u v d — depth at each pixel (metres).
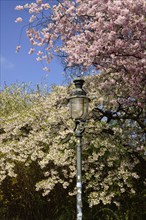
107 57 10.96
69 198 16.30
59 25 12.48
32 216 17.20
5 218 17.52
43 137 15.40
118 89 12.82
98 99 13.48
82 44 10.91
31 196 16.94
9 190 17.02
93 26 10.48
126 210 15.70
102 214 15.91
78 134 8.45
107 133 14.38
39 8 12.81
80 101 8.55
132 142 14.09
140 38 10.39
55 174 15.45
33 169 16.38
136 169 15.20
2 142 17.02
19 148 15.62
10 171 15.48
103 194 13.95
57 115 15.13
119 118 13.20
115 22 9.84
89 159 14.27
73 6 11.90
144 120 13.45
